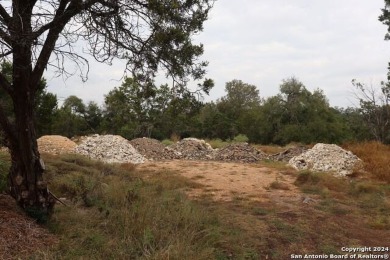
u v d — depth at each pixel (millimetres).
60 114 36594
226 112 51406
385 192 10047
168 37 5445
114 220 5715
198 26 5805
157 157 17812
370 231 6828
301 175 11195
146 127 38844
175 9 5324
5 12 4703
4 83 5125
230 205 8133
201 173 12508
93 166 10836
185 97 6172
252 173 12859
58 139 17984
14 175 5473
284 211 7719
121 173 10562
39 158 5516
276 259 5332
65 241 4809
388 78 23656
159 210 5996
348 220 7387
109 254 4625
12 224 4961
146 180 9953
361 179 11977
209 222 6195
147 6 5273
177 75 6051
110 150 15516
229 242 5570
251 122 42156
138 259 4484
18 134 5301
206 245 5168
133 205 6012
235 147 20000
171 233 5258
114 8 5227
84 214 5988
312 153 14727
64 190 7457
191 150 20688
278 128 38969
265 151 23078
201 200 8422
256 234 6113
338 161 13508
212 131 44938
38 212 5391
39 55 5047
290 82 38938
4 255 4227
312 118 37031
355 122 37219
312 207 8195
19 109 5203
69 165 9805
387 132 29188
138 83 6277
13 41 4480
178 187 9797
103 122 40594
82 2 4828
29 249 4500
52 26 4836
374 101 28781
